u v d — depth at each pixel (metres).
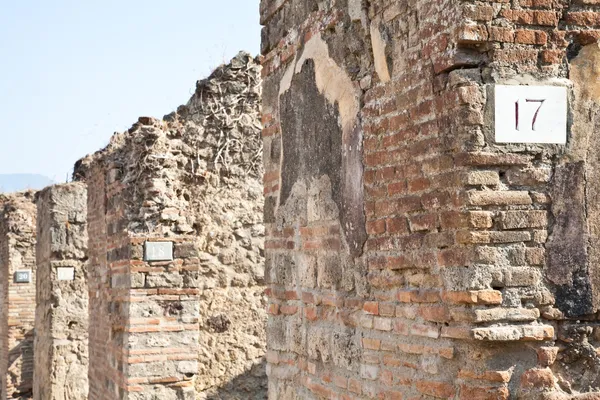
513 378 4.12
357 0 5.10
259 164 10.64
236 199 10.54
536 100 4.21
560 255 4.19
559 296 4.18
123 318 10.05
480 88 4.16
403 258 4.58
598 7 4.32
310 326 5.79
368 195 4.92
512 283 4.12
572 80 4.28
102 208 11.48
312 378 5.75
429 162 4.38
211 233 10.41
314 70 5.73
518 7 4.23
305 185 5.89
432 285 4.39
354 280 5.15
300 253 5.96
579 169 4.25
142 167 10.07
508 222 4.15
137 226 10.01
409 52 4.57
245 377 10.36
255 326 10.45
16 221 20.95
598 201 4.26
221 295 10.38
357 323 5.11
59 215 16.89
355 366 5.13
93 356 11.93
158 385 9.79
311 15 5.80
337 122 5.37
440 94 4.31
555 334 4.18
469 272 4.11
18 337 20.78
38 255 18.30
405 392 4.59
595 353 4.20
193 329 9.97
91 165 12.33
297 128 6.05
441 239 4.28
